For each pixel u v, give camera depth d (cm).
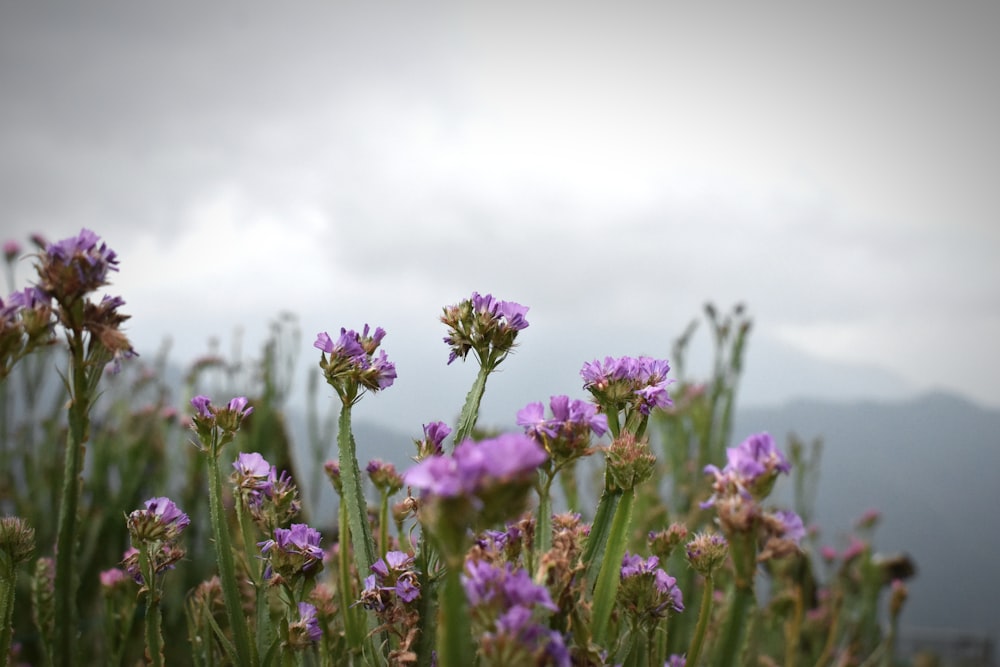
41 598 88
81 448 70
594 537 73
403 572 77
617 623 79
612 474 73
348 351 80
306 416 181
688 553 76
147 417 192
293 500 83
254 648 79
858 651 148
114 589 98
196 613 90
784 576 144
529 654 60
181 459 176
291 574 79
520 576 62
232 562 79
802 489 181
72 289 69
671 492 162
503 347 81
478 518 58
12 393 169
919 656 203
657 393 77
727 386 162
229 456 136
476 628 63
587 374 78
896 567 158
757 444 67
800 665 138
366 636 77
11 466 169
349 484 80
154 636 81
